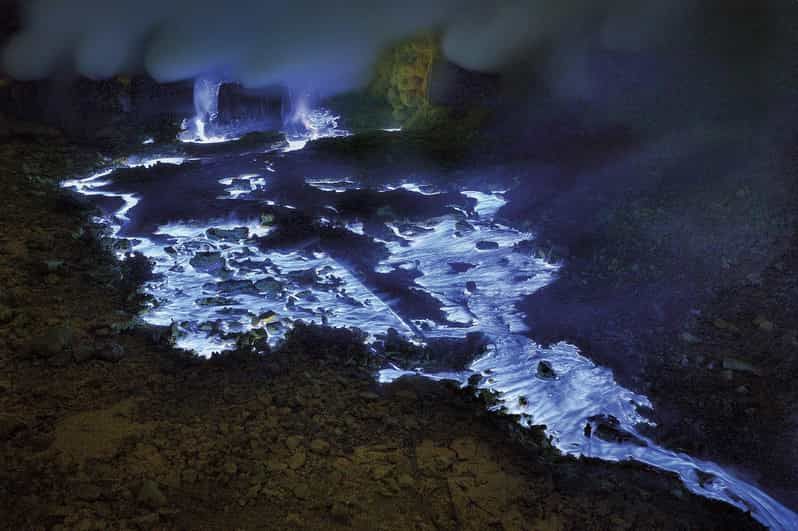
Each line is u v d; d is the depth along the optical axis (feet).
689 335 21.27
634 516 14.75
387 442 16.56
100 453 15.49
